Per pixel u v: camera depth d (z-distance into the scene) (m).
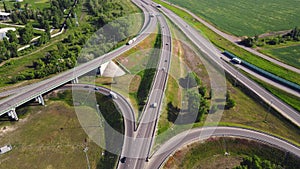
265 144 105.31
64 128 120.00
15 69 161.12
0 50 169.50
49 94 140.00
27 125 122.12
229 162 102.81
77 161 104.19
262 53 179.75
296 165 98.00
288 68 160.88
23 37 188.25
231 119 120.19
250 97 135.75
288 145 104.81
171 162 97.69
